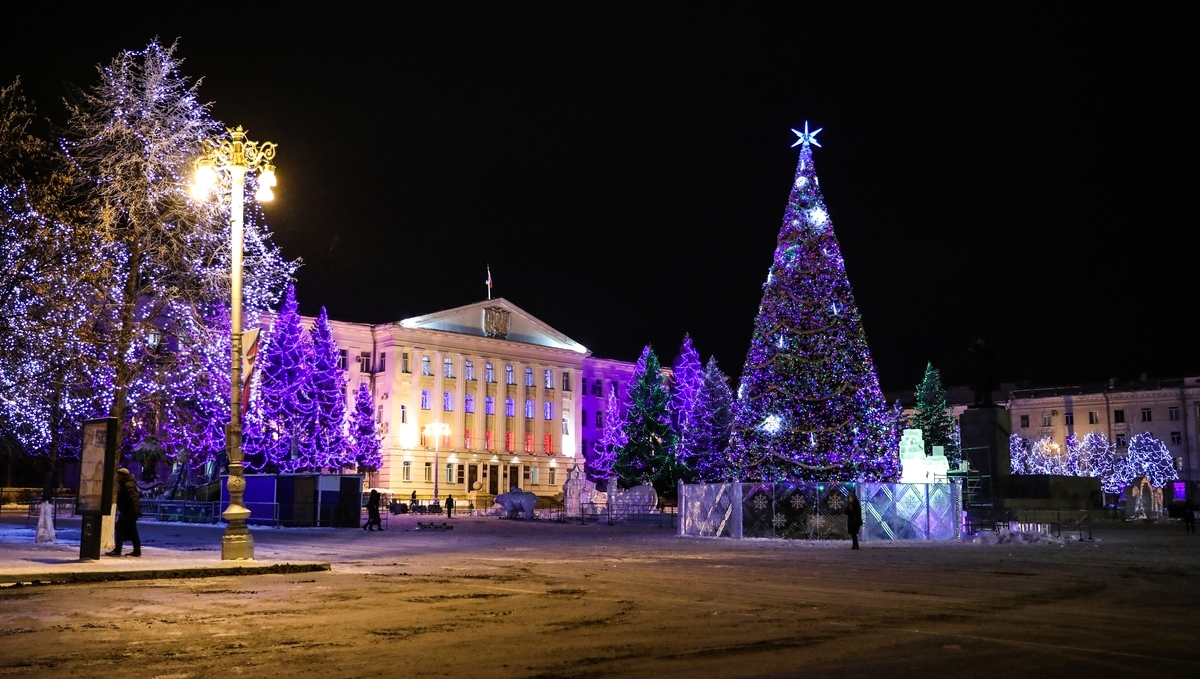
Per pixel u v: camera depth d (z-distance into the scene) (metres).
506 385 102.94
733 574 18.50
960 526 32.72
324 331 76.00
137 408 26.95
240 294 20.45
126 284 24.69
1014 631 10.98
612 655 9.32
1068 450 105.94
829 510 30.83
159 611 12.56
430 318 97.00
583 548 26.94
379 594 14.70
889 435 33.06
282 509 41.88
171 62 24.56
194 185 23.66
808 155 33.81
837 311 32.75
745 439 33.69
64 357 25.55
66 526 37.66
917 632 10.84
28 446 32.28
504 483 100.31
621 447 79.81
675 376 90.75
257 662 8.95
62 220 24.92
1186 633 10.92
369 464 79.88
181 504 45.50
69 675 8.34
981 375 42.78
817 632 10.82
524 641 10.16
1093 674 8.45
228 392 29.23
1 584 15.59
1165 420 107.38
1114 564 21.52
